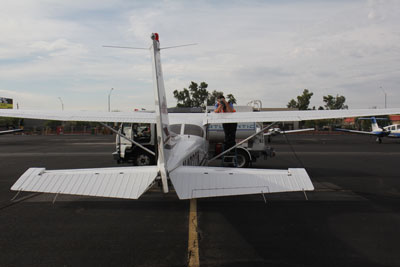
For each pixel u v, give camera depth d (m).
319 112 6.56
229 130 9.02
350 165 11.75
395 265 3.34
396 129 26.42
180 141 6.16
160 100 4.67
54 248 3.83
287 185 4.03
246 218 5.07
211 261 3.46
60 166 11.52
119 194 3.90
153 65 4.65
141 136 10.87
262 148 11.47
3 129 45.81
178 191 4.00
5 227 4.63
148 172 4.47
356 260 3.46
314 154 16.19
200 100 58.06
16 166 11.50
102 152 17.20
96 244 3.96
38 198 6.48
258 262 3.43
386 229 4.51
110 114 6.93
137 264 3.39
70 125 55.09
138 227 4.63
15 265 3.37
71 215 5.27
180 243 3.99
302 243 3.98
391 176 9.20
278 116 6.61
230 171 4.51
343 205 5.86
